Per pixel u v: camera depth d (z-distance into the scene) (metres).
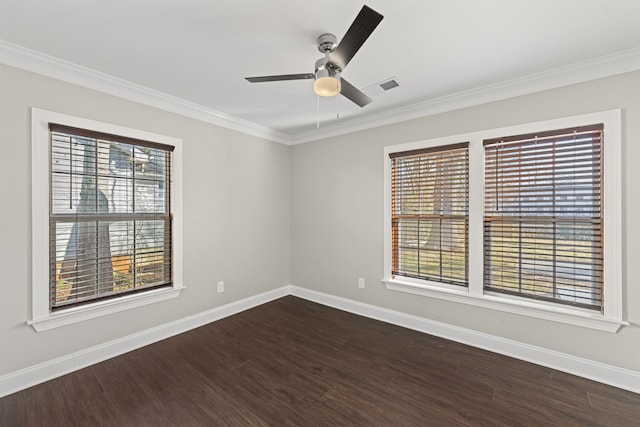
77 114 2.20
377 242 3.24
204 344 2.63
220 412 1.76
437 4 1.50
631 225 1.96
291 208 4.13
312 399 1.89
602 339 2.06
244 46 1.89
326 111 3.08
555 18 1.60
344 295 3.53
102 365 2.27
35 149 2.01
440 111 2.76
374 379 2.10
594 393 1.93
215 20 1.63
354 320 3.21
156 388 1.99
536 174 2.32
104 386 2.00
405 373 2.18
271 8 1.53
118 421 1.68
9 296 1.93
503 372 2.19
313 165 3.84
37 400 1.85
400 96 2.68
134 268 2.58
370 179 3.28
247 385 2.03
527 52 1.96
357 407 1.81
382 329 2.97
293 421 1.70
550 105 2.23
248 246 3.56
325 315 3.35
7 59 1.89
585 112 2.09
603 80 2.03
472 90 2.52
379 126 3.20
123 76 2.31
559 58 2.03
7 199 1.92
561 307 2.23
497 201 2.50
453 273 2.74
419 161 2.95
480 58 2.03
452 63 2.10
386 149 3.14
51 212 2.12
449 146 2.69
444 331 2.77
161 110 2.71
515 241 2.42
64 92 2.13
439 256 2.83
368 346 2.60
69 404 1.82
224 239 3.28
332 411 1.78
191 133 2.95
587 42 1.83
